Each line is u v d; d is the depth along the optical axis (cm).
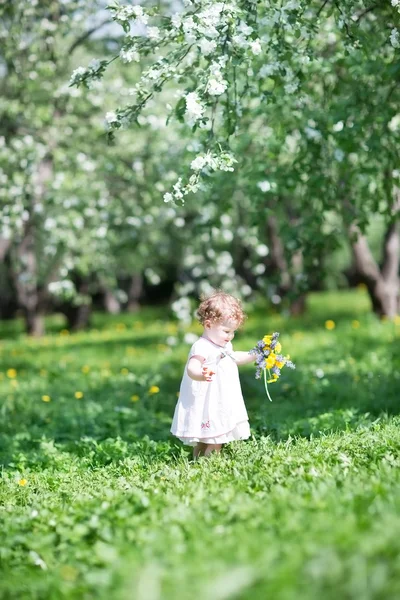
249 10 742
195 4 727
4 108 1414
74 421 1020
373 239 3008
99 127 1530
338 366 1334
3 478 764
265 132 1098
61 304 3231
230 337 724
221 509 504
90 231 1839
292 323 2159
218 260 2236
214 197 1123
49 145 1545
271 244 2270
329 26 934
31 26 1363
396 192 1009
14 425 1052
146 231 2052
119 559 436
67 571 455
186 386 722
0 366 1759
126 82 1608
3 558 502
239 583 368
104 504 552
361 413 924
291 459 646
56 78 1509
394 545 389
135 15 728
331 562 373
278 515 480
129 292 4431
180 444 841
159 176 1634
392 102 927
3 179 1480
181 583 378
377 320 1923
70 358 1822
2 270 2727
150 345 1972
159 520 505
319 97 986
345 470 589
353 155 1094
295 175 968
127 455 817
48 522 545
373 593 351
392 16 806
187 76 806
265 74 784
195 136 1159
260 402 1093
